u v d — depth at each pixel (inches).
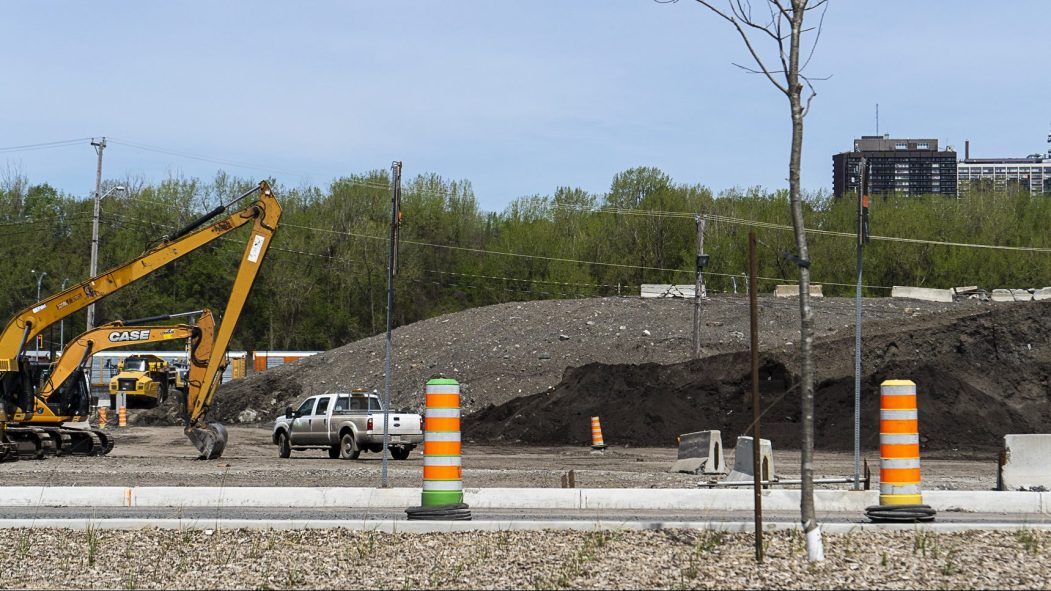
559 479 805.9
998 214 3260.3
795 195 443.2
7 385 1125.1
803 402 433.4
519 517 563.2
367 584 384.5
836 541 462.6
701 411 1407.5
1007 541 463.5
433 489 522.0
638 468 976.3
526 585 379.2
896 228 3154.5
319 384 2112.5
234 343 3567.9
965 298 2354.8
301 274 3518.7
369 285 3582.7
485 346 2086.6
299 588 381.1
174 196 3526.1
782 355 1440.7
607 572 396.2
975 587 374.0
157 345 3400.6
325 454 1269.7
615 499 621.3
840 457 1120.2
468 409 1820.9
